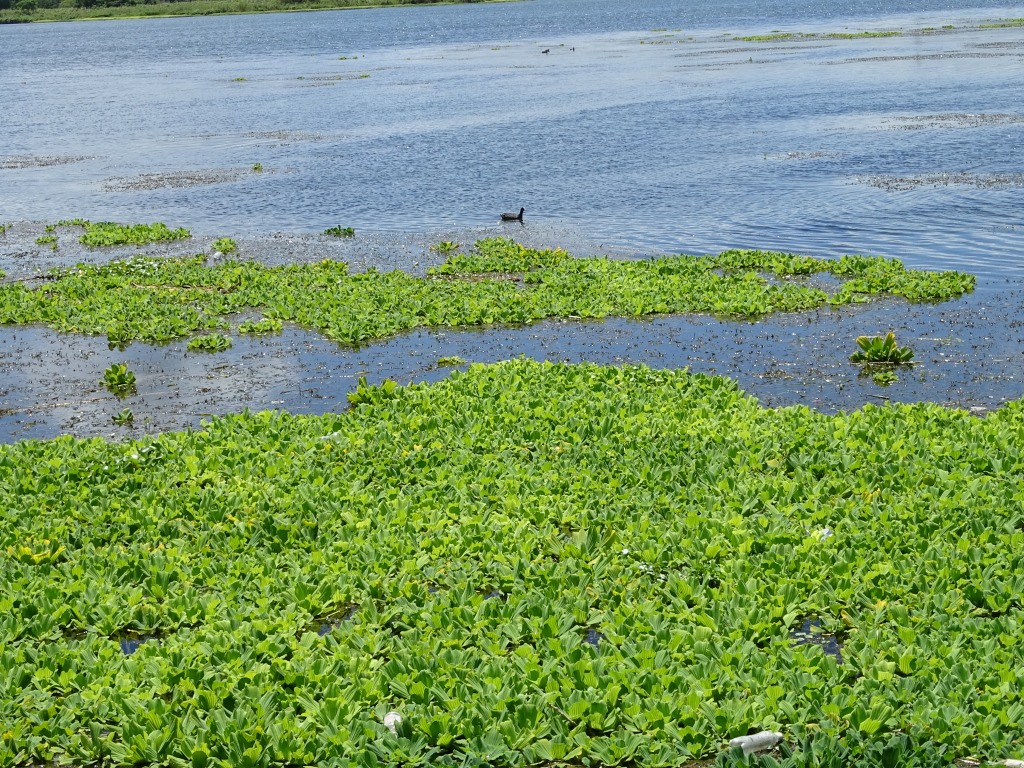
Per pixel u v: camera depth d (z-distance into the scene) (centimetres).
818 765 696
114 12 19900
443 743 744
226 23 17438
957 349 1648
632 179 3195
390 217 2883
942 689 761
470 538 1023
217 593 949
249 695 793
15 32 17712
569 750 738
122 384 1638
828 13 12812
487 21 14450
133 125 5138
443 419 1352
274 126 4856
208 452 1271
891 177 2984
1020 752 700
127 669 833
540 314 1905
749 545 987
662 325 1841
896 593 901
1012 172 2956
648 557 981
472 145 4016
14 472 1232
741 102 4853
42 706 794
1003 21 9488
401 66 7988
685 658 820
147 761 744
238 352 1791
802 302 1898
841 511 1052
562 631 868
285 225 2845
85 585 967
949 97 4647
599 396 1420
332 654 852
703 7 15988
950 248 2262
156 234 2720
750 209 2716
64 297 2155
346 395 1564
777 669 802
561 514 1073
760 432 1266
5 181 3731
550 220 2736
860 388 1502
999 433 1223
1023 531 1003
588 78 6341
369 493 1141
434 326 1895
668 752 726
